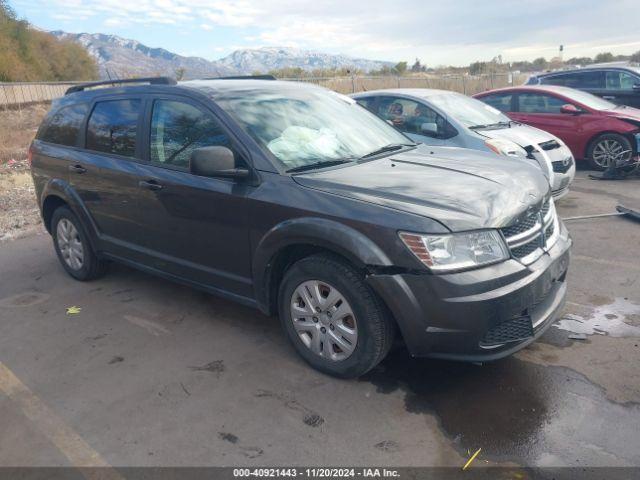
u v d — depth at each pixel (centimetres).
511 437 280
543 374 334
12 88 2411
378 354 315
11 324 441
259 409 313
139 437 294
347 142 403
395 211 296
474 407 306
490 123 741
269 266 348
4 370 371
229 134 367
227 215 363
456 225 288
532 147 671
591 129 923
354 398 319
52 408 325
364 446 279
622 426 283
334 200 315
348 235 300
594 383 322
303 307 346
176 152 401
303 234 317
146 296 486
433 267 284
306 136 387
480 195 315
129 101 444
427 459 268
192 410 315
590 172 927
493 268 293
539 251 324
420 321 292
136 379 351
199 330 416
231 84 427
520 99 1007
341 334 327
